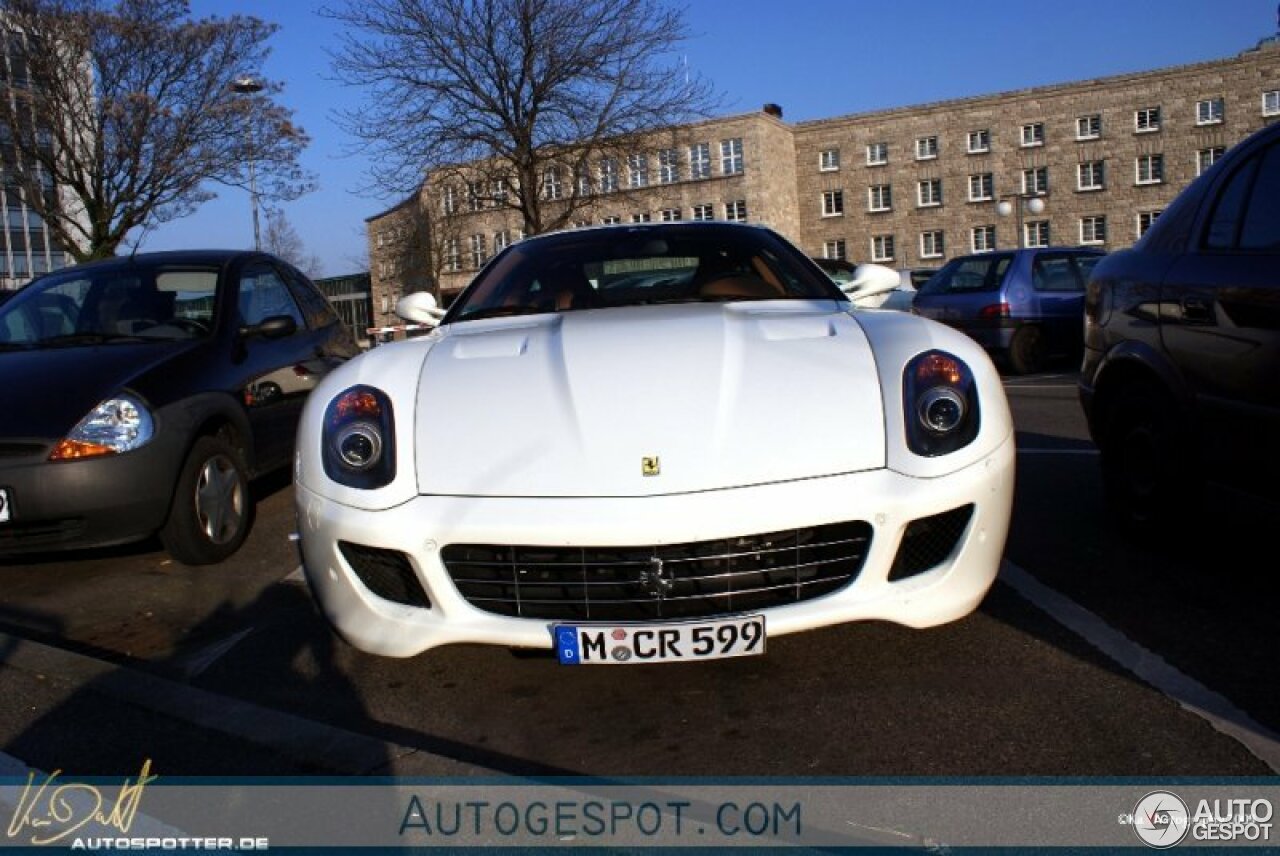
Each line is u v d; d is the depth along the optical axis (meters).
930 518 2.86
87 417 4.35
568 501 2.78
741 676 3.24
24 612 4.45
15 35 19.88
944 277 12.61
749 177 52.62
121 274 5.81
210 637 3.99
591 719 3.03
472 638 2.85
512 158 22.39
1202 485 4.07
